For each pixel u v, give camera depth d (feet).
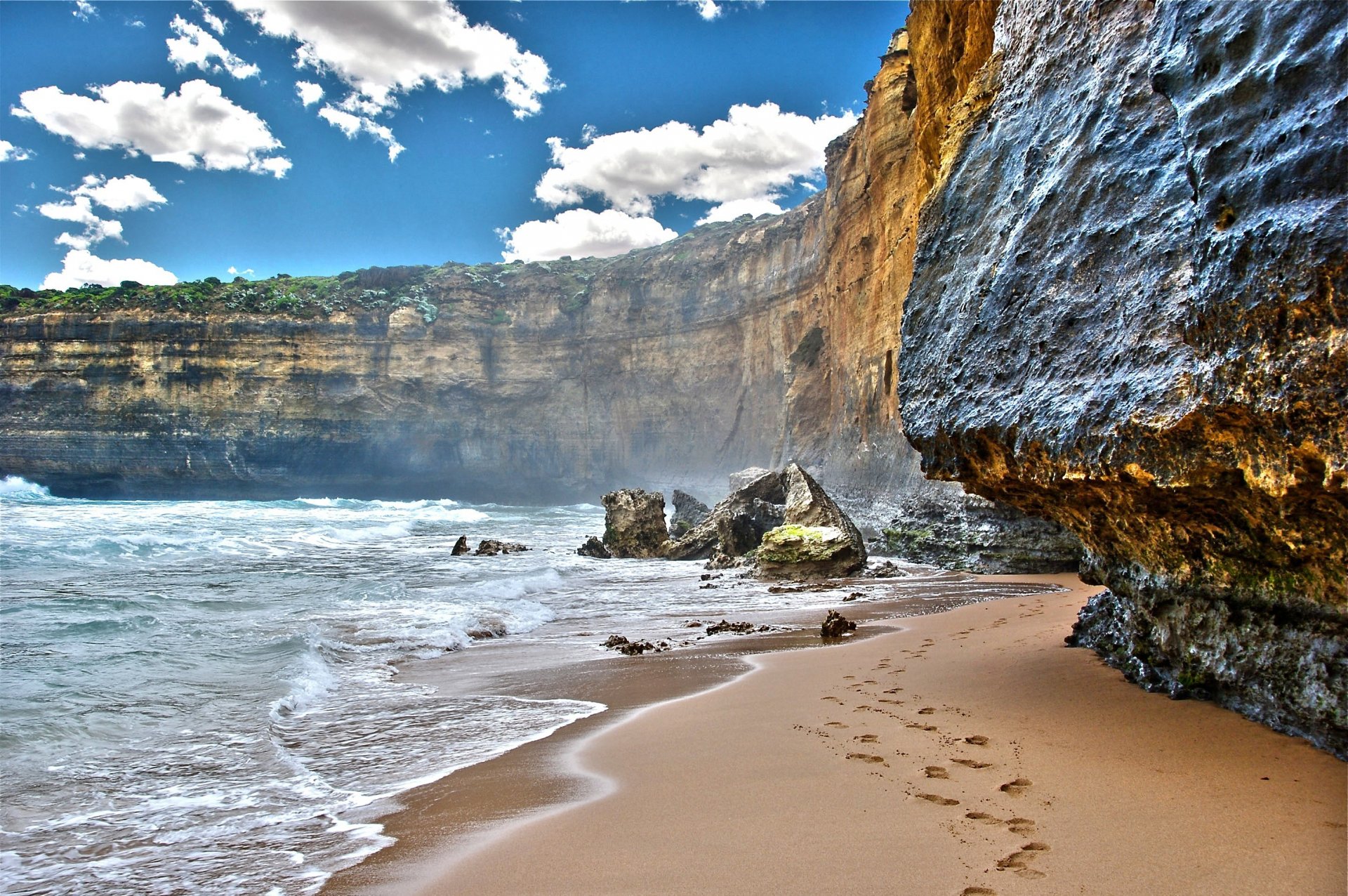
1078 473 14.75
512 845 12.05
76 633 31.35
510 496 220.84
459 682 25.41
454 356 216.74
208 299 199.52
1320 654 13.16
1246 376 11.05
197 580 51.01
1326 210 10.09
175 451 191.11
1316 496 11.32
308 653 28.12
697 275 201.77
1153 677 17.85
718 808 12.89
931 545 61.82
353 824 13.53
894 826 11.53
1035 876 9.71
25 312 189.47
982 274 19.77
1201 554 15.48
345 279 231.09
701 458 196.44
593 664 27.81
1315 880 9.16
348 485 209.67
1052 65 19.29
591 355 218.79
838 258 121.08
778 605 43.68
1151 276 13.87
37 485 186.60
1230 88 12.03
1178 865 9.73
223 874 11.80
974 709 17.69
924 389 21.38
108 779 16.14
